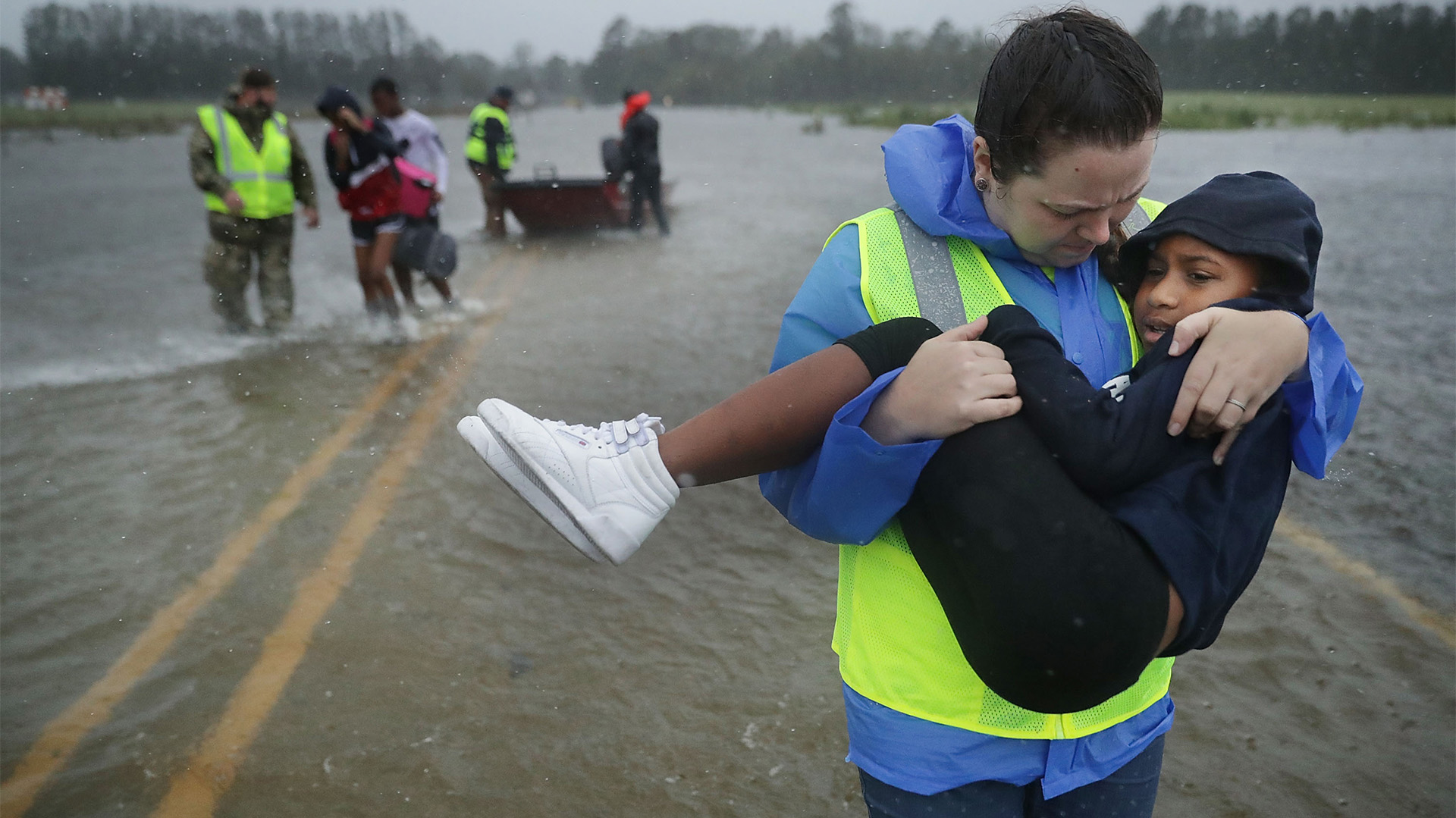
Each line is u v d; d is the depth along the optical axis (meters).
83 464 4.53
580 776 2.50
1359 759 2.51
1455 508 3.87
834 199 15.08
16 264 9.77
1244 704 2.74
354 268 9.60
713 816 2.36
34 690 2.87
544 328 7.06
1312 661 2.92
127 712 2.77
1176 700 2.78
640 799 2.42
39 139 37.44
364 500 4.18
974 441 1.17
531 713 2.76
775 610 3.31
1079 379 1.20
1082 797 1.40
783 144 32.78
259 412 5.26
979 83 1.32
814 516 1.30
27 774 2.51
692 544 3.82
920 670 1.33
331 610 3.30
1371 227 10.58
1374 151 21.89
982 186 1.30
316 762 2.55
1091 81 1.12
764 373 5.86
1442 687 2.79
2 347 6.49
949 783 1.34
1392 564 3.46
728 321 7.16
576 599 3.39
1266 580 3.38
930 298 1.33
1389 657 2.93
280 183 6.83
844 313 1.36
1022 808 1.41
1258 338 1.13
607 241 11.31
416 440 4.86
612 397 5.45
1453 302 7.14
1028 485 1.13
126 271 9.40
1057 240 1.25
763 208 14.00
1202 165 17.67
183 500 4.17
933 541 1.23
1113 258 1.40
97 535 3.84
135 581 3.50
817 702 2.80
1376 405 5.04
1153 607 1.11
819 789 2.45
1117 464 1.14
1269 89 41.41
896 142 1.38
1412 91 48.62
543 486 1.39
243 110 6.66
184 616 3.27
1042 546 1.11
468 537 3.85
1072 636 1.10
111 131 43.97
